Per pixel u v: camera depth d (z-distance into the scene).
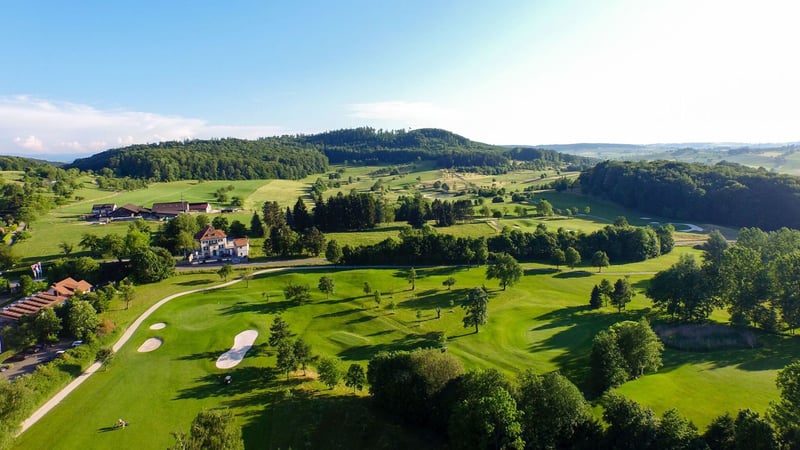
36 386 61.41
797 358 66.25
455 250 139.62
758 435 38.47
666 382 60.19
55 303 91.19
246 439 52.62
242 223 178.12
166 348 79.12
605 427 48.34
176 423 57.16
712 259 112.31
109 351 71.94
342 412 55.75
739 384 58.53
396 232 178.75
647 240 144.88
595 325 88.56
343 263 138.12
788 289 76.88
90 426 56.56
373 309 97.94
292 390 65.38
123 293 97.44
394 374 56.38
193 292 108.50
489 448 42.47
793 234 116.12
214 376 69.75
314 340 84.44
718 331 78.19
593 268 134.88
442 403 51.88
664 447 40.78
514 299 105.00
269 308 98.00
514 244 147.38
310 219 187.38
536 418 45.03
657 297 89.00
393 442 48.94
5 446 50.75
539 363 73.06
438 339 83.44
